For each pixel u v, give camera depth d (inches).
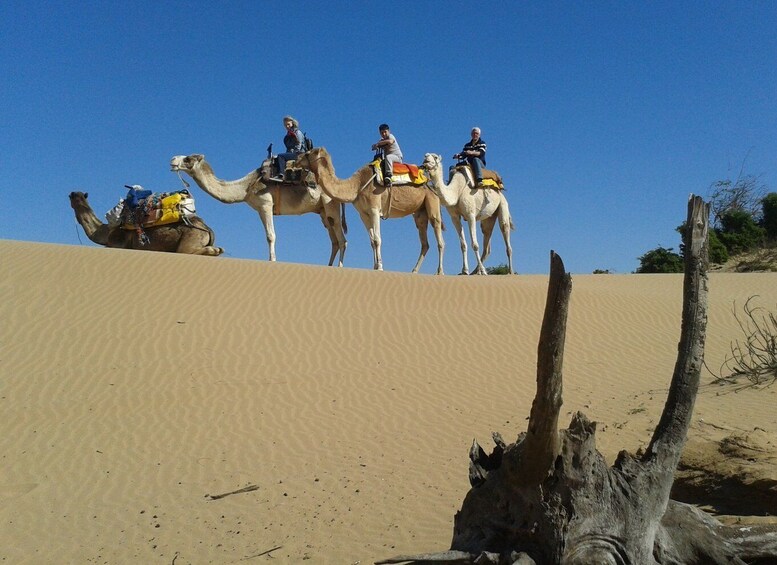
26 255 829.8
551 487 135.6
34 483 407.2
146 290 757.3
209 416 507.8
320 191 942.4
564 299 120.4
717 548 152.9
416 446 441.1
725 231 1576.0
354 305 775.7
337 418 502.9
